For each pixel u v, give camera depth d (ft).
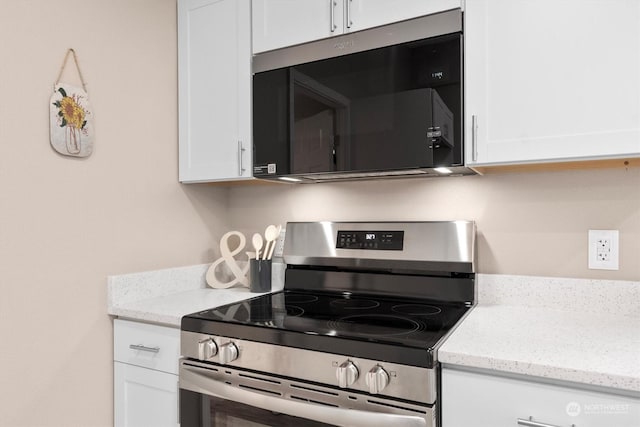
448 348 3.36
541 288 4.74
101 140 5.05
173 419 4.65
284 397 3.85
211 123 5.76
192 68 5.93
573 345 3.42
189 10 5.97
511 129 4.08
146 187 5.60
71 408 4.70
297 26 5.17
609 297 4.43
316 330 3.86
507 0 4.11
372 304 5.06
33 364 4.38
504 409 3.17
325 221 5.95
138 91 5.51
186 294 5.80
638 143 3.58
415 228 5.25
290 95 5.20
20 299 4.28
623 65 3.65
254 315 4.51
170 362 4.67
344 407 3.57
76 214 4.79
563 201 4.70
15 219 4.25
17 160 4.26
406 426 3.29
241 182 6.21
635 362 3.00
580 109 3.80
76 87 4.78
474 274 4.93
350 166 4.82
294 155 5.17
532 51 4.00
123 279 5.19
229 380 4.18
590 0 3.78
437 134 4.37
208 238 6.54
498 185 5.02
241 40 5.54
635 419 2.81
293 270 5.95
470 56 4.27
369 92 4.73
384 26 4.69
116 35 5.25
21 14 4.32
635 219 4.37
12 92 4.24
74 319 4.75
